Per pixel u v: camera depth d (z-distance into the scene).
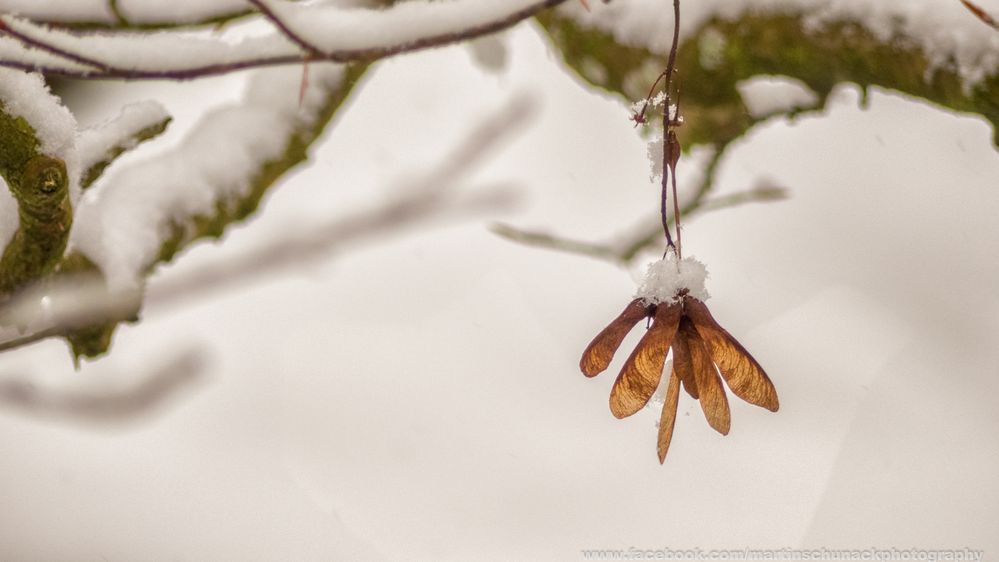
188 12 1.45
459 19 1.27
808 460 1.61
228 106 1.57
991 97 1.37
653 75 1.46
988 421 1.62
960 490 1.53
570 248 1.54
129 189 1.49
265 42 1.32
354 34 1.27
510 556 1.60
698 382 1.25
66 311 1.42
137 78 1.27
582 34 1.48
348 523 1.71
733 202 1.52
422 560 1.60
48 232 1.34
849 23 1.40
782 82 1.48
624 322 1.27
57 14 1.44
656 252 1.57
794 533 1.53
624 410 1.25
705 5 1.44
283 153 1.54
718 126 1.47
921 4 1.39
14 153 1.32
